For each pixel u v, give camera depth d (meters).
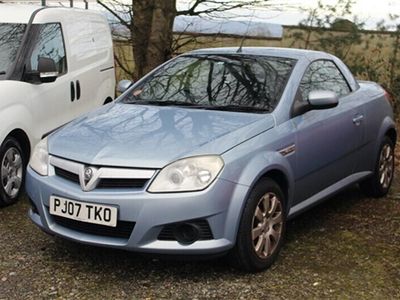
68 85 6.52
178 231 3.68
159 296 3.69
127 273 4.02
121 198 3.65
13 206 5.45
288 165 4.25
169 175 3.65
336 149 4.93
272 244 4.14
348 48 10.42
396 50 10.24
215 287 3.81
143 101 4.86
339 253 4.43
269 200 4.08
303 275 4.02
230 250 3.86
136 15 9.34
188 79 4.96
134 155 3.75
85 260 4.22
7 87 5.47
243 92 4.62
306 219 5.25
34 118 5.76
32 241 4.57
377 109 5.75
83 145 3.99
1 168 5.30
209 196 3.65
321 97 4.48
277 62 4.93
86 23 7.42
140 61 9.44
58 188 3.90
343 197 5.98
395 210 5.56
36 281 3.88
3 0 7.56
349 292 3.77
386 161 6.02
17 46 5.93
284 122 4.36
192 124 4.15
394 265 4.21
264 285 3.85
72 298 3.65
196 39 10.05
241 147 3.91
